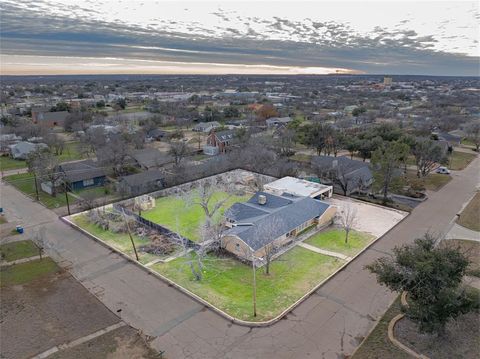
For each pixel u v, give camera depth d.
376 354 17.97
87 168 50.16
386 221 35.34
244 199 41.78
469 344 18.12
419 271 16.88
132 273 26.53
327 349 18.70
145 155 57.59
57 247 30.66
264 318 21.25
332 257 28.42
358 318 21.16
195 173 49.25
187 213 38.22
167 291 24.22
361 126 84.81
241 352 18.59
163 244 30.89
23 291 24.31
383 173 42.16
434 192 44.19
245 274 26.22
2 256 29.08
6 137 71.94
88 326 20.75
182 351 18.70
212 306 22.42
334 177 44.69
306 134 64.38
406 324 20.11
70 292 24.19
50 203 41.41
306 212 33.47
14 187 47.38
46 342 19.45
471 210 37.97
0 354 18.53
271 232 28.94
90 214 35.91
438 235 32.00
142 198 39.94
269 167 50.97
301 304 22.58
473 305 16.88
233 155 54.59
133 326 20.73
